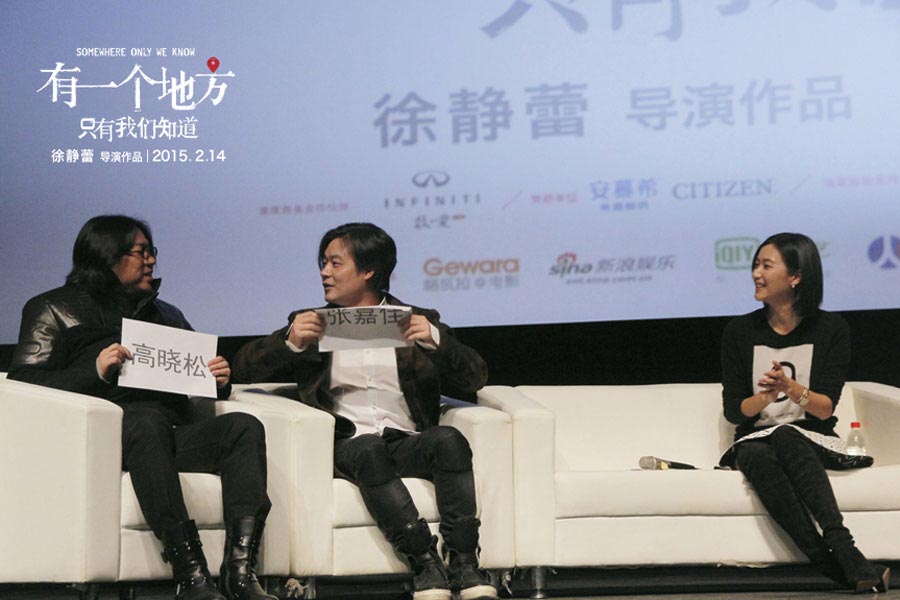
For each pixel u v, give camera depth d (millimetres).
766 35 7492
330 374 6105
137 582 6047
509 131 7480
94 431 5285
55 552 5289
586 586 6551
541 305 7461
